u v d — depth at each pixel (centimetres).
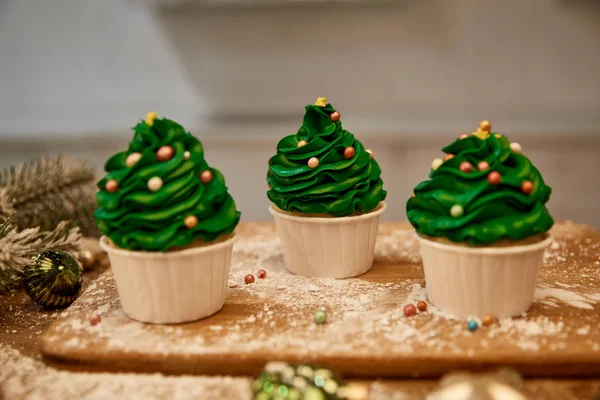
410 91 85
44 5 84
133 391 33
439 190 38
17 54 86
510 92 84
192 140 39
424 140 77
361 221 43
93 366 35
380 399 33
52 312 42
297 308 40
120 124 85
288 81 85
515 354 34
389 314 39
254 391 31
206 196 37
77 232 47
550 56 82
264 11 81
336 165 43
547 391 33
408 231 53
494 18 81
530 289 38
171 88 87
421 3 80
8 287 43
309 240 44
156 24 84
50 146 80
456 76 83
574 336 36
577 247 49
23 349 37
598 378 34
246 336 36
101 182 38
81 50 86
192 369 35
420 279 44
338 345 35
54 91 87
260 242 52
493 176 37
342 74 84
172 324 38
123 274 38
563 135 75
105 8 84
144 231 37
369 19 81
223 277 39
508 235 36
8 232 40
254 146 78
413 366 34
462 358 34
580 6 79
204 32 83
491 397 30
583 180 77
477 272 37
